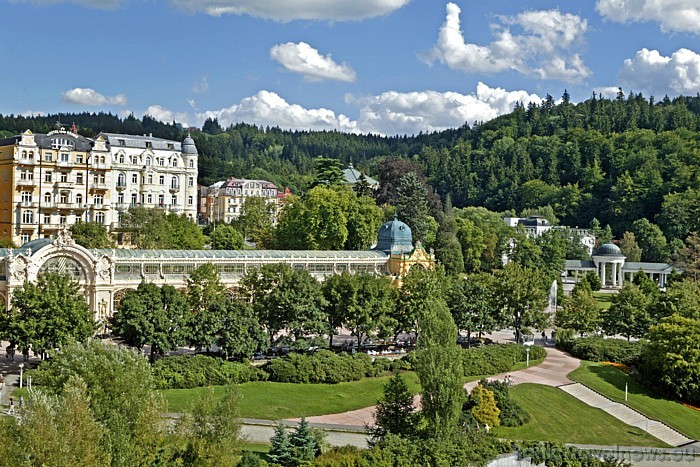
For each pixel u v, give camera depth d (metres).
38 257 108.50
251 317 100.19
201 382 88.88
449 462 63.75
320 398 89.44
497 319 127.88
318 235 167.50
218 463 54.94
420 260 145.88
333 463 59.78
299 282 107.50
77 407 47.84
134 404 55.72
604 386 103.50
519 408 87.06
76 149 182.25
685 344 101.19
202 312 97.94
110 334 110.25
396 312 117.12
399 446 63.94
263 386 91.69
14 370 91.19
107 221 186.50
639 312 131.88
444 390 66.81
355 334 113.56
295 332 106.94
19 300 90.62
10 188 172.38
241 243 182.38
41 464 44.34
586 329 133.88
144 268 119.81
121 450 50.41
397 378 71.06
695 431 90.56
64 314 90.62
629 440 84.31
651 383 104.50
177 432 56.66
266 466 59.28
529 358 115.50
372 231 174.25
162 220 161.25
